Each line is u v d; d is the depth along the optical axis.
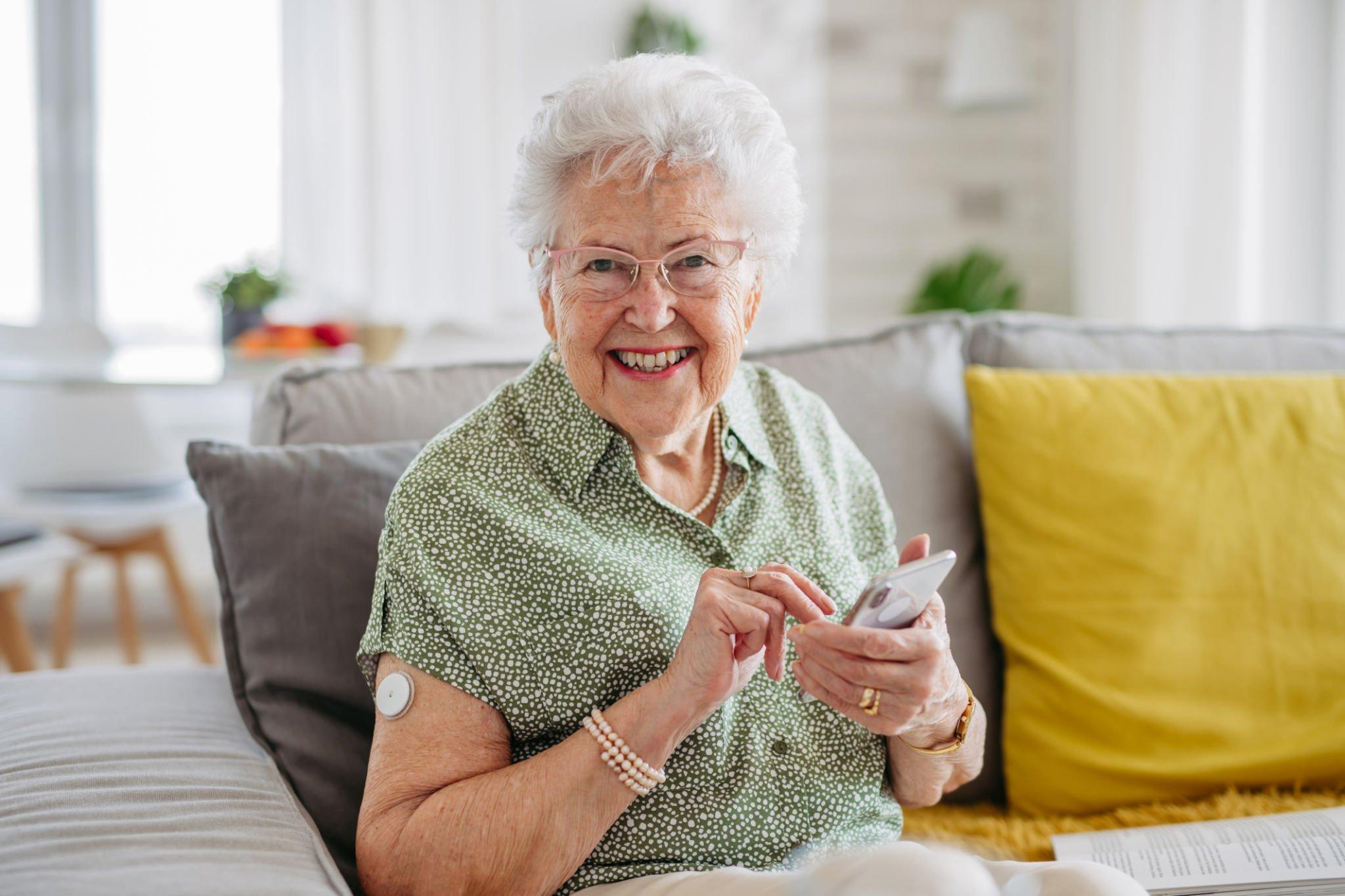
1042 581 1.40
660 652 1.01
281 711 1.14
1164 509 1.39
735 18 4.22
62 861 0.87
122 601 3.17
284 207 3.96
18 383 2.88
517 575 1.02
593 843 0.95
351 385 1.40
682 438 1.12
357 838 0.95
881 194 4.41
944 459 1.49
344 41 3.92
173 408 3.91
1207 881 1.08
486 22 4.02
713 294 1.04
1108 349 1.60
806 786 1.06
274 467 1.20
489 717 0.99
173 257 4.02
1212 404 1.46
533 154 1.05
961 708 1.07
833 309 4.43
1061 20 4.36
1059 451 1.43
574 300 1.03
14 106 3.86
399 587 1.00
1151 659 1.35
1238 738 1.33
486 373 1.46
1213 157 3.38
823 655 0.93
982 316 1.63
